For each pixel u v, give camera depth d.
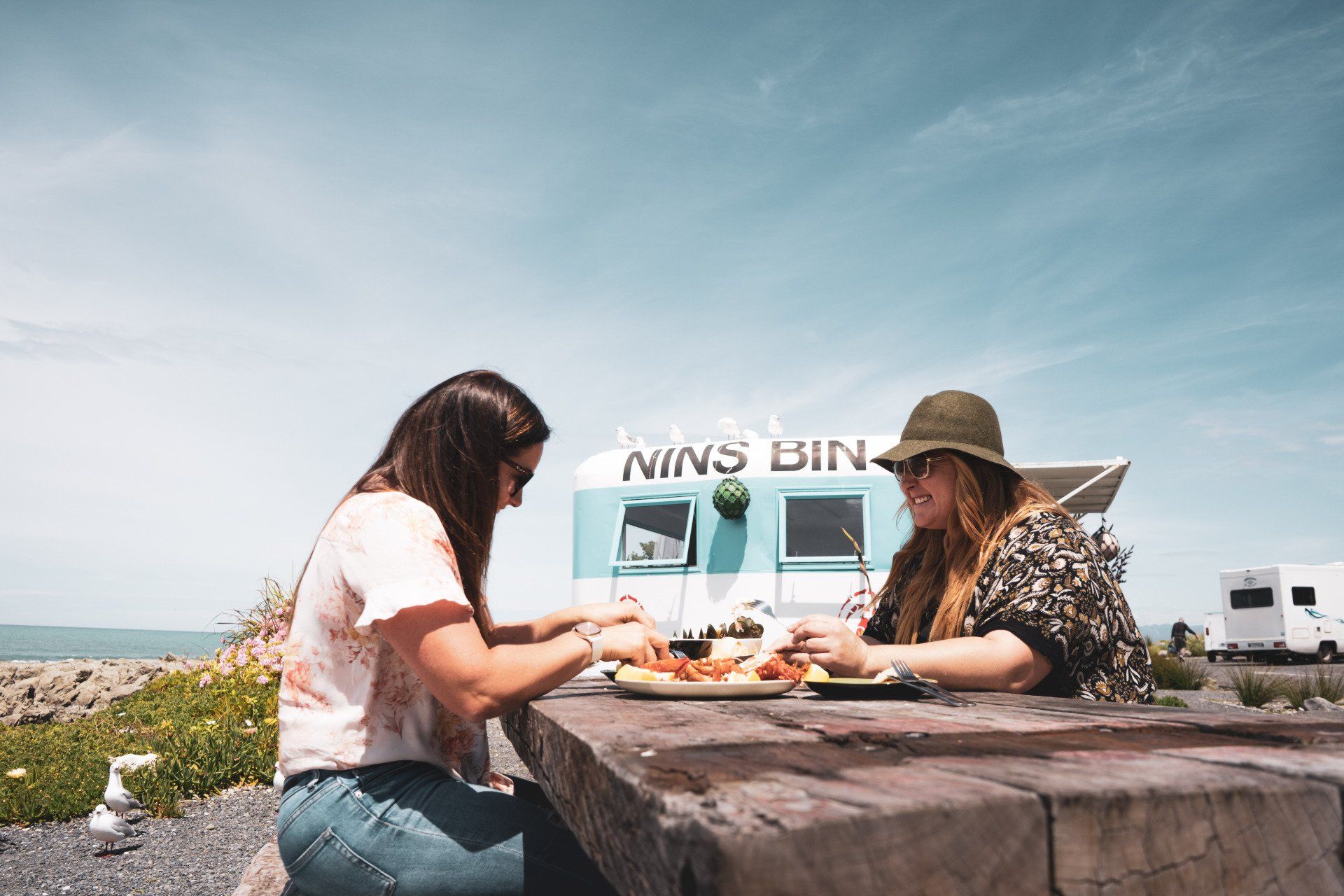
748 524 8.20
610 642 1.72
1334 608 23.97
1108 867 0.62
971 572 2.25
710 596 8.19
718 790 0.65
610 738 0.95
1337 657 24.47
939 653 1.87
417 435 1.75
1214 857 0.66
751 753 0.84
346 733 1.52
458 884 1.43
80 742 6.73
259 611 8.77
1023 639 1.95
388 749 1.53
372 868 1.44
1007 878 0.60
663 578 8.41
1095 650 2.03
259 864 2.33
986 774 0.71
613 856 0.79
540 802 1.98
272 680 6.91
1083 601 2.00
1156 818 0.65
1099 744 0.91
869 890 0.55
